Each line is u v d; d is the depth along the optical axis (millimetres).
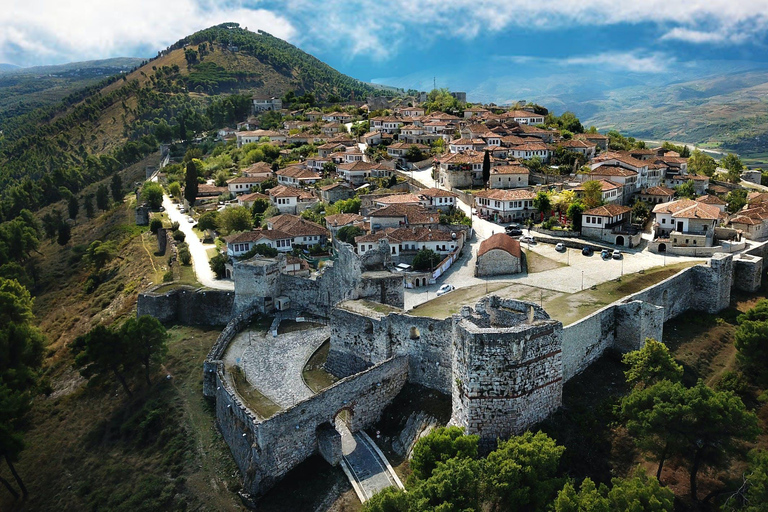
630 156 183125
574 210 138500
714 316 89812
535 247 134000
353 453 65375
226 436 73812
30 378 97625
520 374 56125
